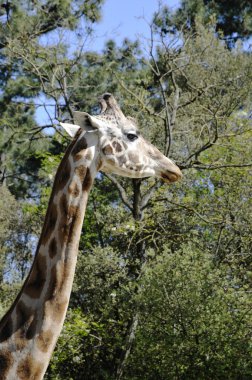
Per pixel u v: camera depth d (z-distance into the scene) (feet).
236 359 45.27
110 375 51.29
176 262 45.39
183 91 67.56
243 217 55.06
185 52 63.62
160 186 53.21
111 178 53.47
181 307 44.60
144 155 22.79
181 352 45.39
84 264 53.11
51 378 50.96
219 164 53.16
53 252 20.17
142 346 47.09
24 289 20.03
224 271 48.98
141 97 55.42
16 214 77.77
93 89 71.97
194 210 51.13
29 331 19.40
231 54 65.10
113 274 53.31
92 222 66.49
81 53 61.87
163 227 55.01
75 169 21.02
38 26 70.33
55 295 19.72
